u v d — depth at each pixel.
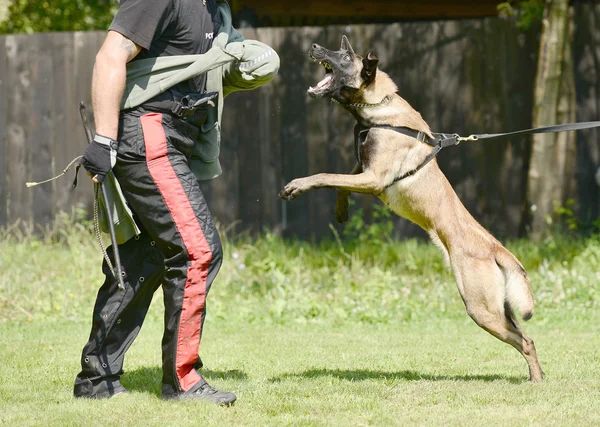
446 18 15.39
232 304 10.41
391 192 6.48
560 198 12.20
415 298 10.53
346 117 12.62
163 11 5.22
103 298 5.66
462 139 6.53
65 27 18.06
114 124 5.15
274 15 15.41
